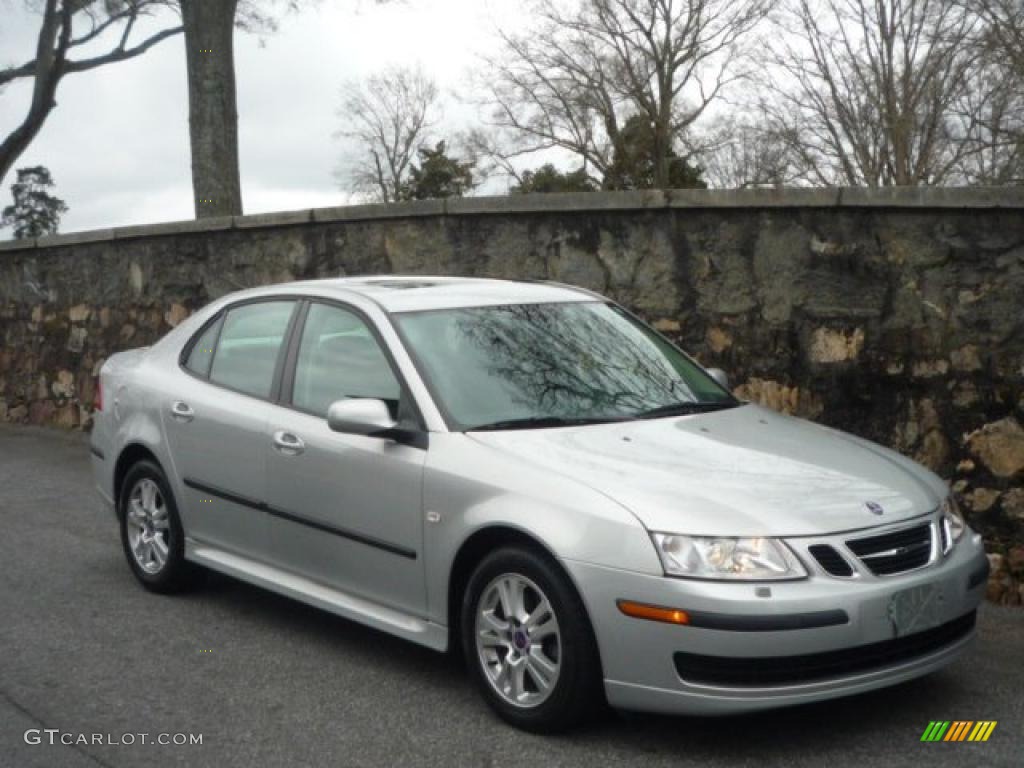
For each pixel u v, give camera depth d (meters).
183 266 12.46
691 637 4.28
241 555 6.23
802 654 4.29
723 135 38.12
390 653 5.83
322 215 10.83
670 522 4.39
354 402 5.22
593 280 8.84
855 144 33.84
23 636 6.14
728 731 4.77
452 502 4.97
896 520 4.63
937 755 4.53
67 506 9.56
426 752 4.61
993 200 6.91
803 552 4.37
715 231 8.16
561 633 4.56
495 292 6.14
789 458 5.01
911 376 7.29
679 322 8.37
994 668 5.51
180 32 18.31
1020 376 6.87
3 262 15.01
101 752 4.66
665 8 37.44
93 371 13.74
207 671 5.59
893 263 7.36
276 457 5.86
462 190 41.50
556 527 4.57
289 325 6.18
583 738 4.70
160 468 6.76
